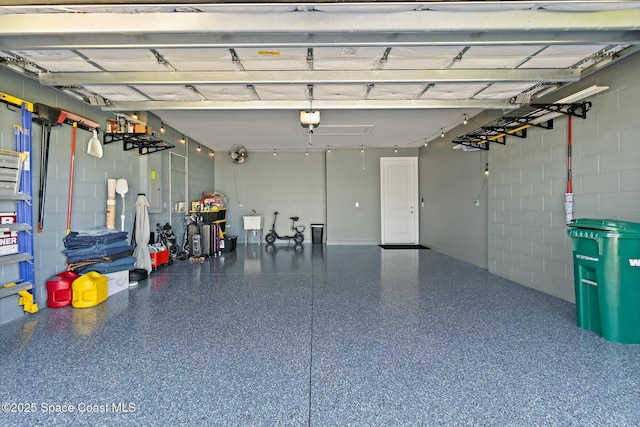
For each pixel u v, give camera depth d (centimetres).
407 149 970
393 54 305
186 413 191
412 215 973
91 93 404
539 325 326
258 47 269
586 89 339
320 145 920
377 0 218
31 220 351
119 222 516
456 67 339
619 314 282
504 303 398
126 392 212
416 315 357
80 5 221
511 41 266
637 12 237
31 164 354
